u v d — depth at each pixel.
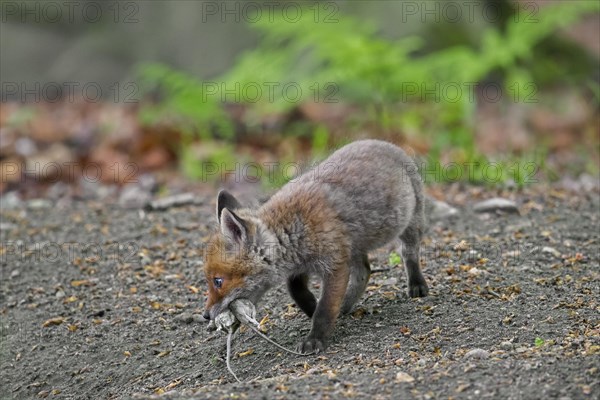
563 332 8.63
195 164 16.42
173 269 11.56
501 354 8.13
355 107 18.97
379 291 10.31
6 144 18.00
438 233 12.12
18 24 22.56
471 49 20.06
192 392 7.90
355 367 8.19
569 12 18.22
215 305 8.95
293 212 9.04
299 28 17.08
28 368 9.81
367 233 9.38
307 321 9.76
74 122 19.42
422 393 7.33
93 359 9.78
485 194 13.80
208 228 12.84
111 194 15.52
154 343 9.84
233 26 21.06
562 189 14.10
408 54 19.89
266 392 7.54
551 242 11.48
